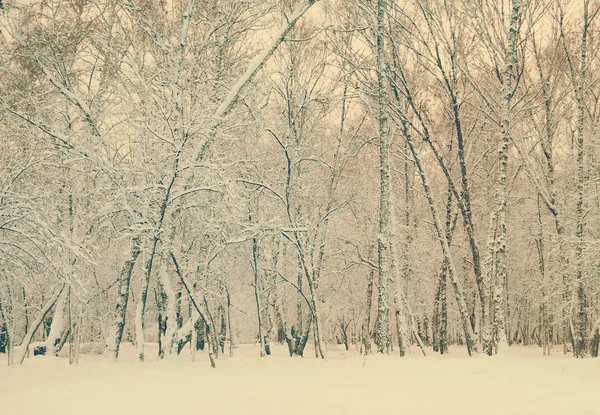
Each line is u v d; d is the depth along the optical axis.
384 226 18.95
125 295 18.61
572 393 8.45
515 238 33.75
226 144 20.45
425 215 33.59
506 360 14.98
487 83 24.45
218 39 20.66
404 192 33.59
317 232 24.77
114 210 16.27
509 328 41.00
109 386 10.00
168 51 17.91
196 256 21.08
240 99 18.83
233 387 9.67
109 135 18.45
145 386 9.96
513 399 7.94
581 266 21.84
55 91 17.17
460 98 21.64
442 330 27.02
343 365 14.94
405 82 21.03
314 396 8.43
